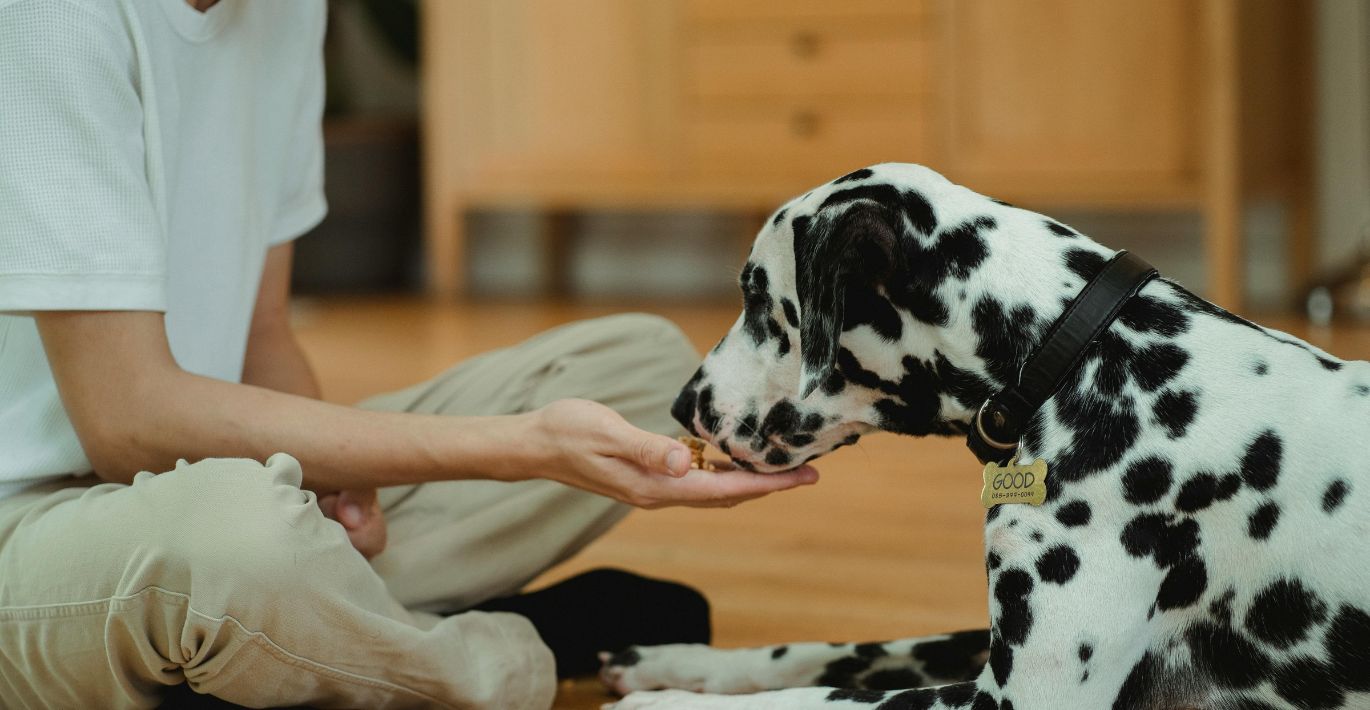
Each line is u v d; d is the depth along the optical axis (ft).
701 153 16.63
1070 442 3.99
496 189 17.48
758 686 4.91
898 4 15.66
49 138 4.08
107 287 4.14
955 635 4.87
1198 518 3.90
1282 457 3.87
